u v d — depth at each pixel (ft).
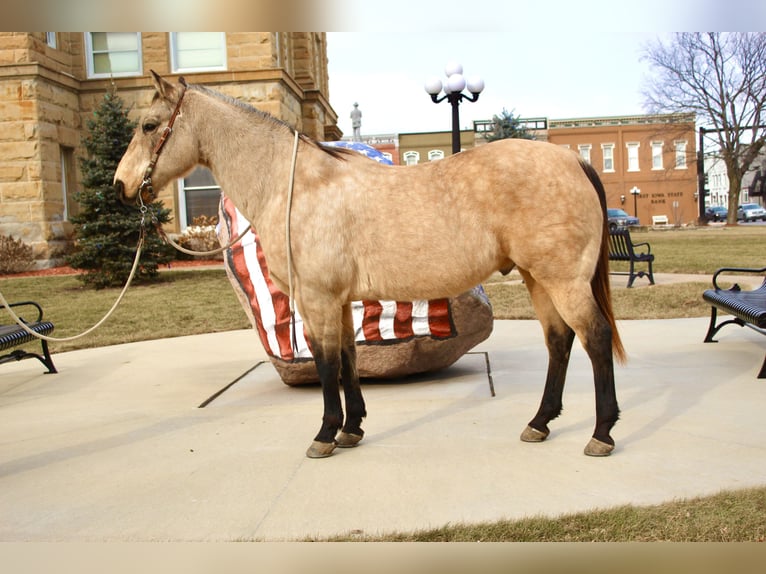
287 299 19.03
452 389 18.74
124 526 10.60
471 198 12.60
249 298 19.49
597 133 172.96
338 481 12.10
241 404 18.26
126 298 41.86
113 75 67.00
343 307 14.32
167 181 14.51
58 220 63.10
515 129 133.49
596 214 12.64
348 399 14.25
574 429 14.56
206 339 29.45
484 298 19.30
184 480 12.50
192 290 44.60
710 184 276.41
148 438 15.29
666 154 172.04
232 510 11.03
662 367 19.97
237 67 64.75
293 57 76.38
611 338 12.55
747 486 11.00
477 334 19.65
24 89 59.62
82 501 11.69
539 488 11.35
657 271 47.83
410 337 18.99
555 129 173.68
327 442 13.43
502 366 21.48
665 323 27.86
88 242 47.24
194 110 14.17
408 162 161.38
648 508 10.32
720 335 24.80
